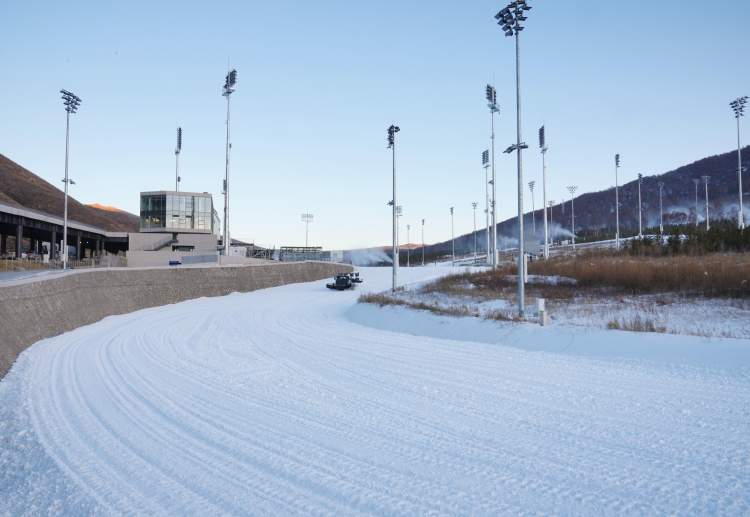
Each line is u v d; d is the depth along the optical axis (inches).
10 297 711.7
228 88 2084.2
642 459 280.4
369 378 506.6
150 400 434.0
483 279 1373.0
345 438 329.1
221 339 797.9
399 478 263.6
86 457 309.9
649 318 754.8
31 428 369.7
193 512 232.4
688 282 1013.2
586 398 409.4
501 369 531.2
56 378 525.3
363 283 2124.8
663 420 347.3
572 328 685.3
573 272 1267.2
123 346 726.5
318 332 876.0
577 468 270.7
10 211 1894.7
